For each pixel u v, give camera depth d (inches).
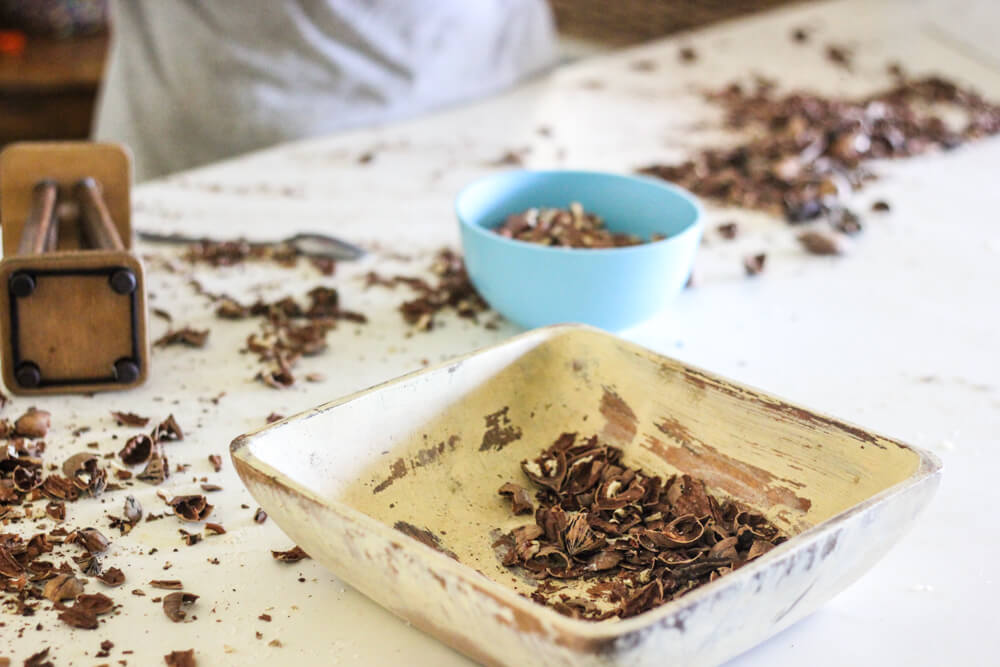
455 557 36.3
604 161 56.1
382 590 33.7
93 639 34.2
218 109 62.6
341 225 50.2
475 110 61.5
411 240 49.5
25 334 39.9
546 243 43.8
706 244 49.9
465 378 38.1
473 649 32.9
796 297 46.9
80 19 89.8
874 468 35.6
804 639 34.9
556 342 39.2
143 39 63.6
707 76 67.0
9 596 35.0
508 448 38.6
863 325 45.6
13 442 38.6
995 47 69.7
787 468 36.8
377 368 42.6
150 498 37.6
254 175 53.7
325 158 55.7
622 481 37.8
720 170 55.5
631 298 42.2
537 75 68.1
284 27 61.1
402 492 37.0
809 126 59.0
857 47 71.7
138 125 64.4
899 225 52.0
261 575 35.8
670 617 29.5
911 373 43.4
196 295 45.4
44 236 41.3
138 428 39.7
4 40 87.2
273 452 35.1
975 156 58.6
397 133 58.6
